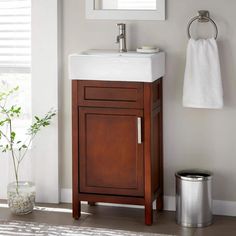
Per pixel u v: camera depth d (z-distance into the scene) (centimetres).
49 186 421
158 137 396
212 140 397
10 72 422
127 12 398
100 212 404
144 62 361
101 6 402
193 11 388
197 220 377
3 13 416
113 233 365
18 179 428
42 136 418
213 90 378
